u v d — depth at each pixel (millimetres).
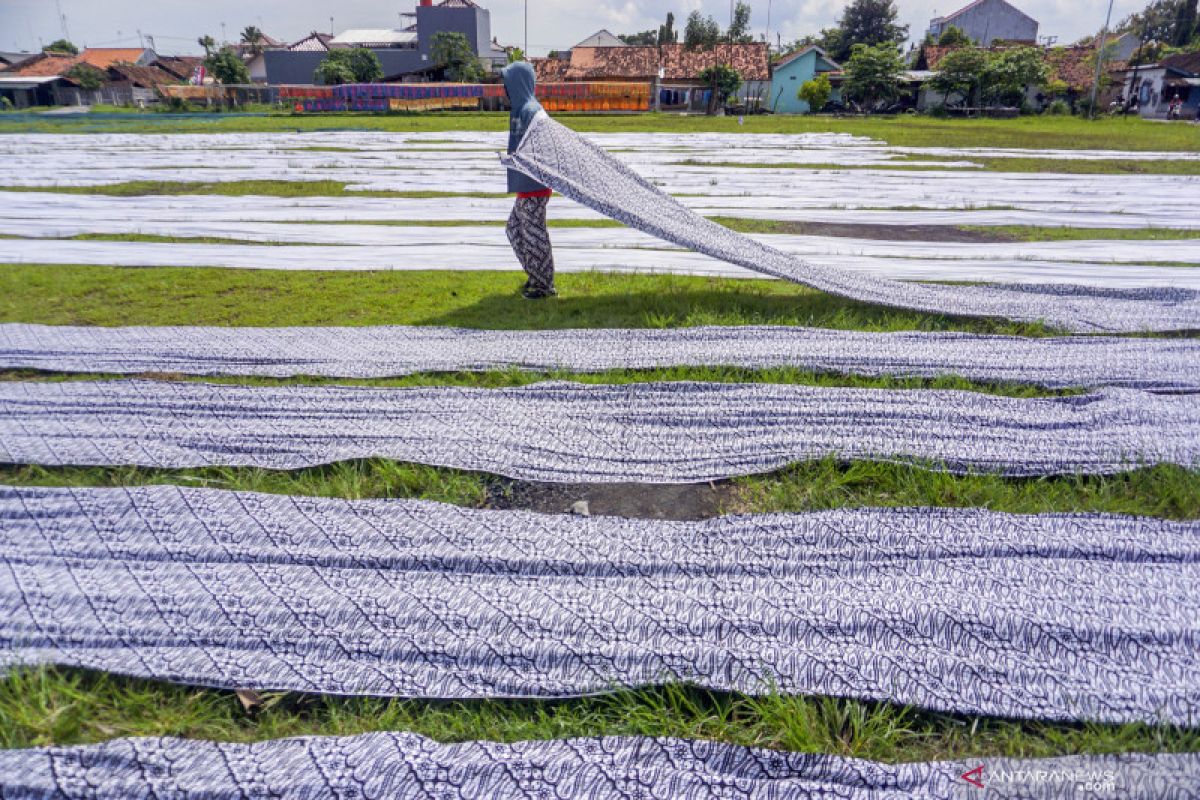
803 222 8617
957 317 4863
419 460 3113
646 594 2246
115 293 5707
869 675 1937
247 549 2469
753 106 37250
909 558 2389
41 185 11102
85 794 1607
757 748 1727
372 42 46500
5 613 2160
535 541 2514
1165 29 52344
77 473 3053
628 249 7168
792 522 2584
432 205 9664
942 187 11055
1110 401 3492
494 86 35219
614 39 50688
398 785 1632
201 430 3387
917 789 1627
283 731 1858
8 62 55344
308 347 4457
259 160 14602
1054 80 35125
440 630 2115
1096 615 2084
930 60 42719
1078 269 6273
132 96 45531
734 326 4680
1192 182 11203
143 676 1966
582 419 3482
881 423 3387
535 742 1751
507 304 5344
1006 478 2941
